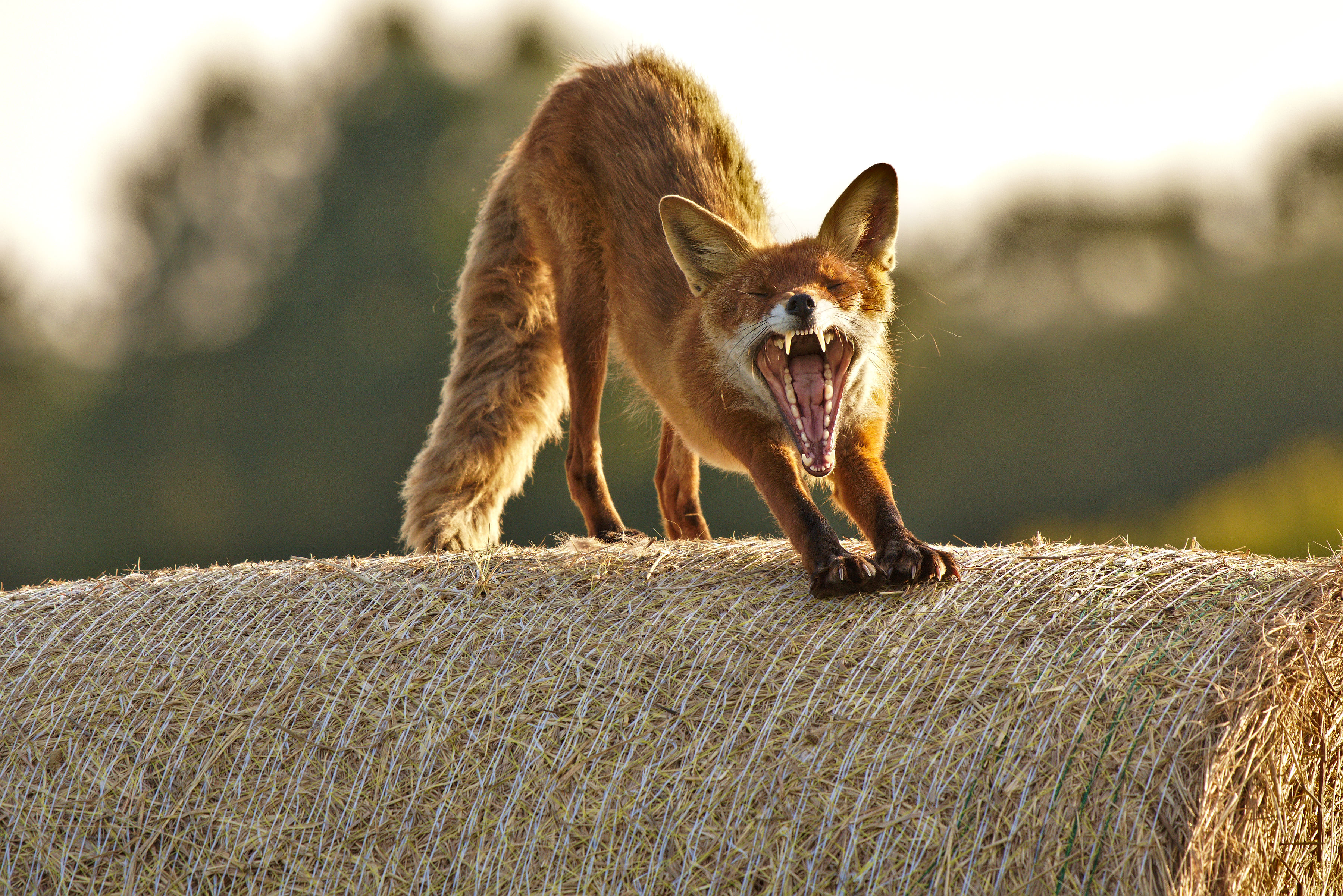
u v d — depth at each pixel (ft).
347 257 222.28
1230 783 34.71
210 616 45.32
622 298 63.46
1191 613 39.32
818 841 35.53
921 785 35.81
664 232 55.36
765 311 50.42
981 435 216.74
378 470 214.07
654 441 71.20
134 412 230.27
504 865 37.09
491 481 65.62
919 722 37.14
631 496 200.03
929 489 213.25
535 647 41.75
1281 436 201.36
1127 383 216.95
